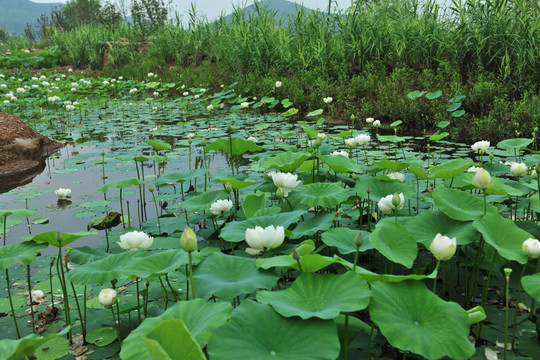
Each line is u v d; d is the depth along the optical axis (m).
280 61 12.63
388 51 11.01
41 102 12.34
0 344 1.58
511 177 4.82
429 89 9.12
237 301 2.50
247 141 4.00
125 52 19.19
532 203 2.77
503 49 8.98
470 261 2.76
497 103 7.82
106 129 9.62
